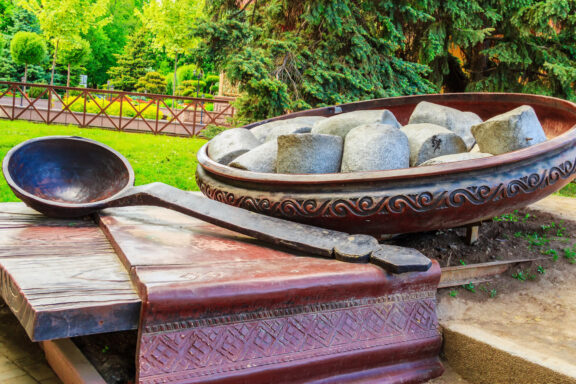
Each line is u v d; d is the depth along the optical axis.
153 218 3.06
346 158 2.90
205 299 1.72
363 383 2.11
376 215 2.54
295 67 7.50
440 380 2.33
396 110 4.73
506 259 3.19
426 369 2.32
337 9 7.34
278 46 7.54
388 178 2.48
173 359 1.68
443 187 2.45
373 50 7.87
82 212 2.86
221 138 3.71
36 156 3.10
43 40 32.88
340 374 2.08
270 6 7.88
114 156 3.25
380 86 7.75
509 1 8.38
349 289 2.09
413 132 3.25
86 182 3.23
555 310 2.68
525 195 2.58
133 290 1.76
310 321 2.00
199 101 14.58
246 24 7.31
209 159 3.39
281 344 1.91
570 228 3.72
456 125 3.68
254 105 7.45
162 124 15.80
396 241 3.49
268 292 1.86
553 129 3.66
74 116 14.50
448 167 2.43
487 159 2.46
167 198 2.66
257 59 7.13
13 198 5.06
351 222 2.61
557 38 9.08
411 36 8.97
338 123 3.31
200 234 2.72
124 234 2.46
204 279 1.79
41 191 3.04
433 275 2.35
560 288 2.89
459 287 2.92
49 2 26.27
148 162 7.96
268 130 4.02
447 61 9.51
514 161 2.51
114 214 3.01
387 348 2.18
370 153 2.82
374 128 2.92
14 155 2.90
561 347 2.23
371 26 7.95
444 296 2.83
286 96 7.11
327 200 2.60
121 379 1.89
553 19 8.38
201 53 7.35
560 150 2.65
